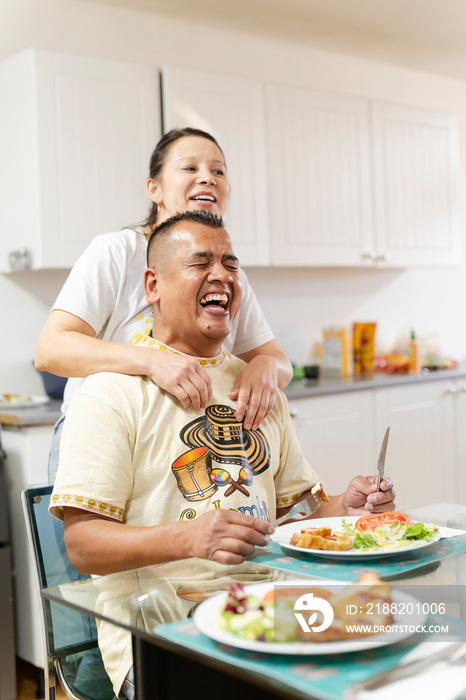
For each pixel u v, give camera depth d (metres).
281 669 0.74
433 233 3.85
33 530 1.39
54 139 2.64
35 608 2.44
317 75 3.80
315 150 3.37
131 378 1.30
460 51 3.89
